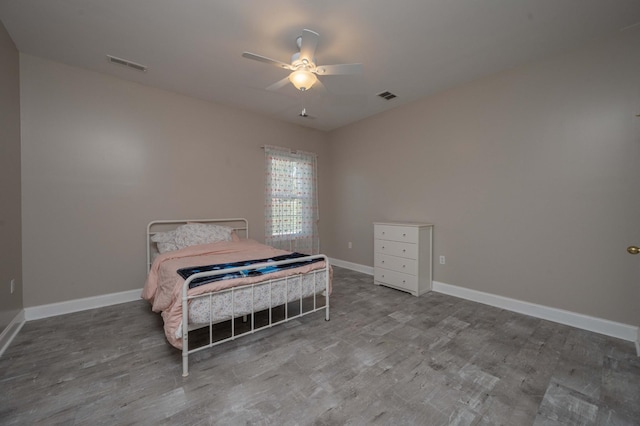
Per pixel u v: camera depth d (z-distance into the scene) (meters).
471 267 3.16
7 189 2.27
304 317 2.69
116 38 2.32
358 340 2.21
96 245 2.94
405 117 3.83
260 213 4.23
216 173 3.78
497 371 1.80
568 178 2.47
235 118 3.95
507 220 2.86
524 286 2.76
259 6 1.93
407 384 1.67
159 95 3.31
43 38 2.33
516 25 2.13
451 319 2.63
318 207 4.98
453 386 1.66
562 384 1.67
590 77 2.35
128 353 2.02
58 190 2.74
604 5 1.91
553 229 2.57
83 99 2.85
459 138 3.23
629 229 2.20
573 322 2.46
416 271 3.30
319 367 1.84
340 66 2.14
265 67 2.79
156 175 3.30
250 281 2.03
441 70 2.84
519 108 2.75
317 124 4.72
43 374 1.76
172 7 1.94
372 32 2.21
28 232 2.59
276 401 1.52
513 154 2.80
